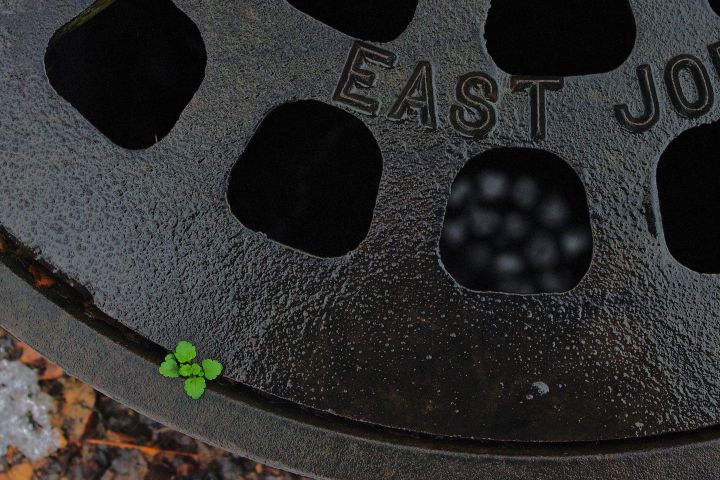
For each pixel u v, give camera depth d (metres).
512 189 0.55
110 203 0.46
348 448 0.45
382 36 0.57
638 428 0.45
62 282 0.46
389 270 0.45
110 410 0.54
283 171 0.54
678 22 0.46
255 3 0.46
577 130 0.45
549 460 0.45
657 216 0.45
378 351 0.45
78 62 0.50
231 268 0.45
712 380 0.45
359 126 0.54
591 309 0.45
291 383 0.45
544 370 0.45
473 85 0.46
